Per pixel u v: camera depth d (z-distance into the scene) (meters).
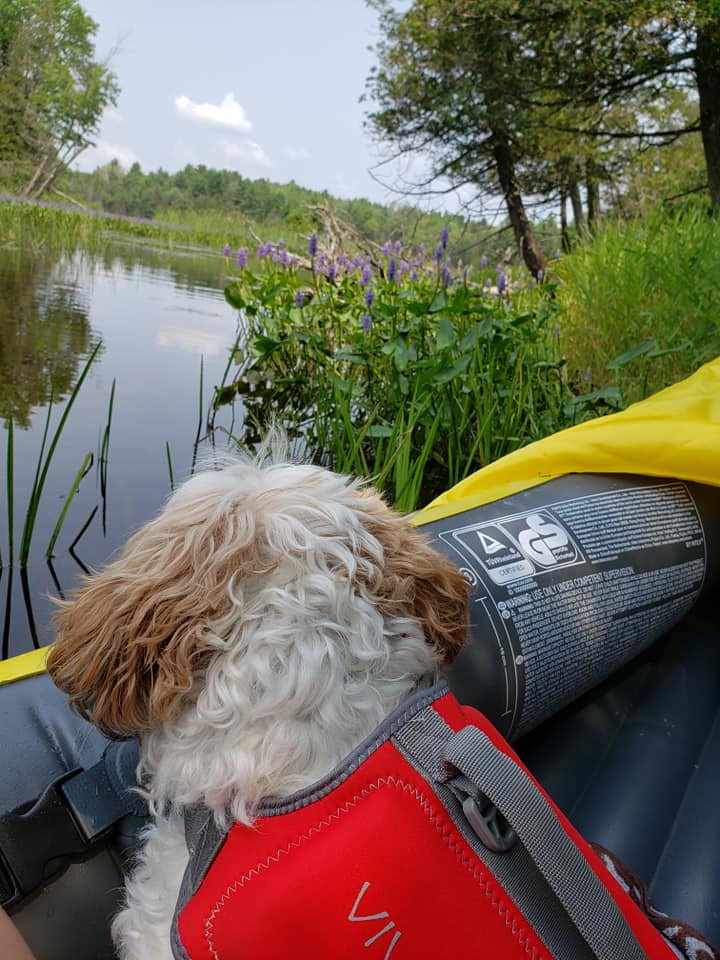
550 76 8.43
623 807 1.28
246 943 0.60
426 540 0.86
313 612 0.66
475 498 1.50
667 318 3.58
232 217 24.19
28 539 1.94
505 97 8.59
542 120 8.73
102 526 2.18
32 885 0.84
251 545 0.69
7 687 1.05
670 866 1.19
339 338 4.14
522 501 1.47
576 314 4.39
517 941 0.58
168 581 0.69
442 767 0.62
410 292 3.46
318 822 0.61
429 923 0.58
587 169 10.30
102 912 0.88
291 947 0.59
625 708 1.52
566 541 1.37
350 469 2.75
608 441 1.61
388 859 0.59
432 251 5.04
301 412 3.74
